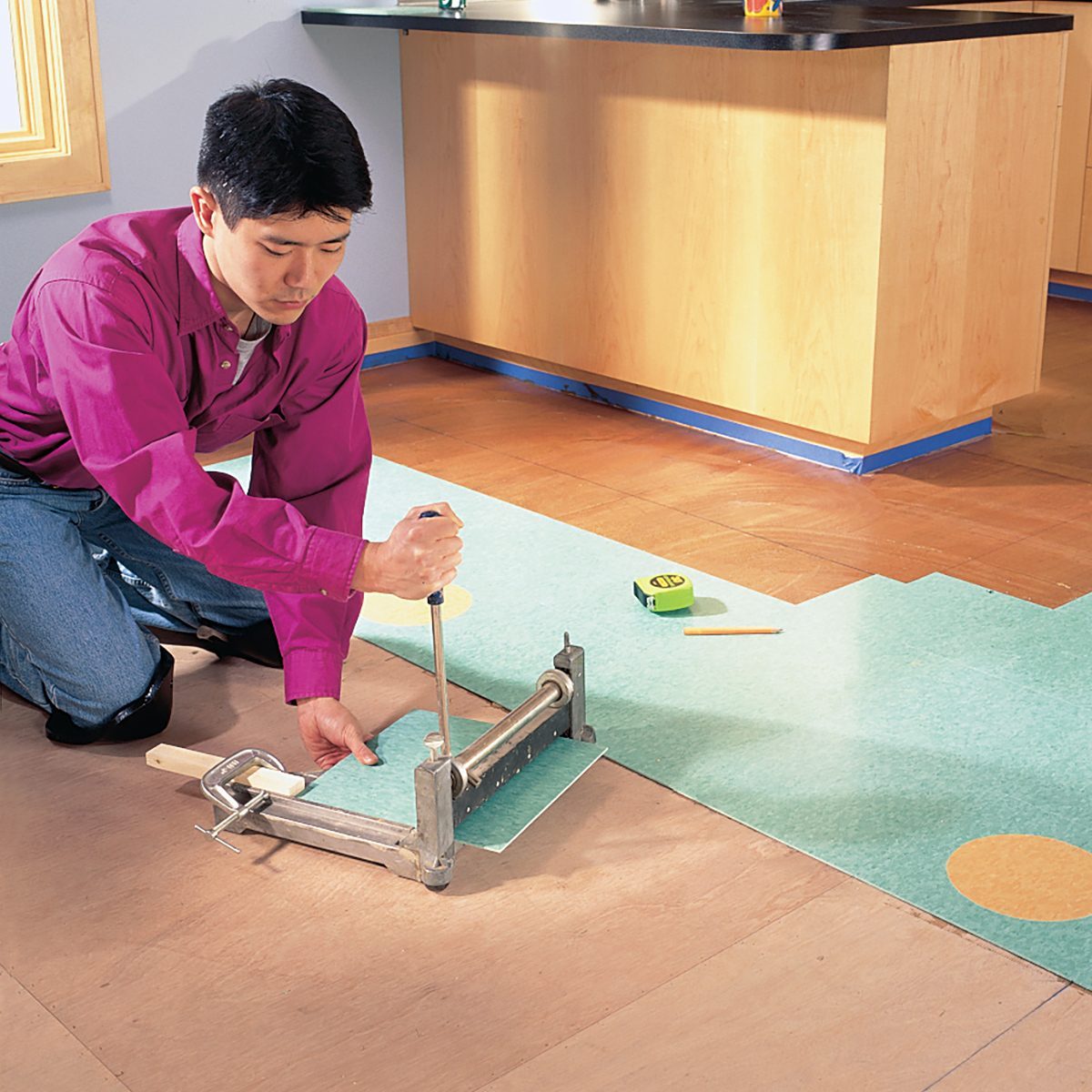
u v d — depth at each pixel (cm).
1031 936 156
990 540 268
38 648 192
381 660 224
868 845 174
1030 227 311
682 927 159
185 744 201
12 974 154
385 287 394
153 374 158
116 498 159
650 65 314
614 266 338
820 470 308
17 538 190
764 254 304
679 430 337
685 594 238
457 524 152
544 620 237
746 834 177
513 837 165
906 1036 142
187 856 174
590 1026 144
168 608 221
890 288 288
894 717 204
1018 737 198
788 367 307
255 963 155
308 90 141
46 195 323
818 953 154
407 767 182
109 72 331
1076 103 423
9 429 185
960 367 309
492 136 357
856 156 281
